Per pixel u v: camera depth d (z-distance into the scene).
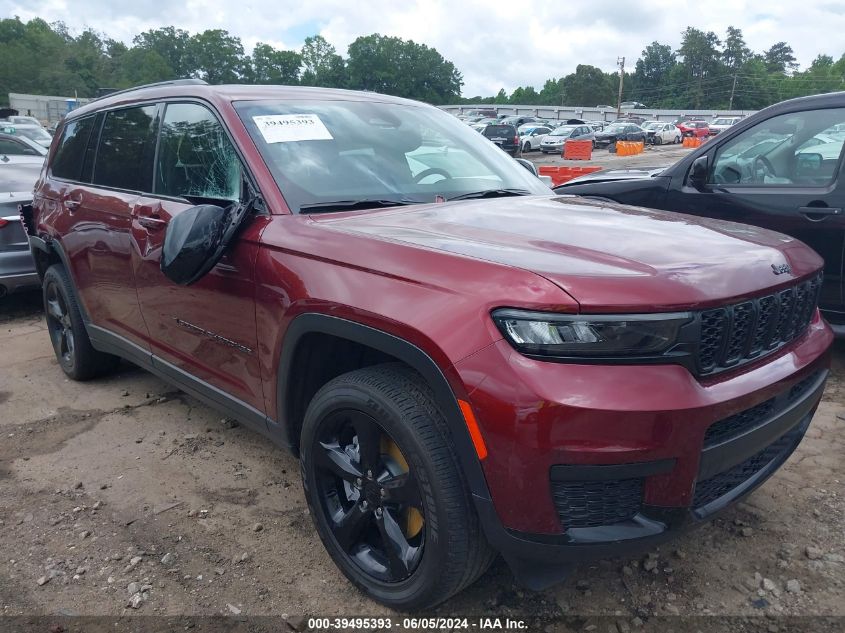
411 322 2.10
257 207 2.81
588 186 5.79
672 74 140.62
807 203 4.56
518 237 2.38
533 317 1.92
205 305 3.01
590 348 1.90
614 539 1.99
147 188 3.55
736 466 2.28
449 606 2.46
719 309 2.05
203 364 3.17
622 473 1.92
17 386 4.65
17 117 26.70
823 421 3.88
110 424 4.02
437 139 3.57
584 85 134.50
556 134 39.62
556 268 2.03
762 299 2.22
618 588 2.55
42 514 3.09
